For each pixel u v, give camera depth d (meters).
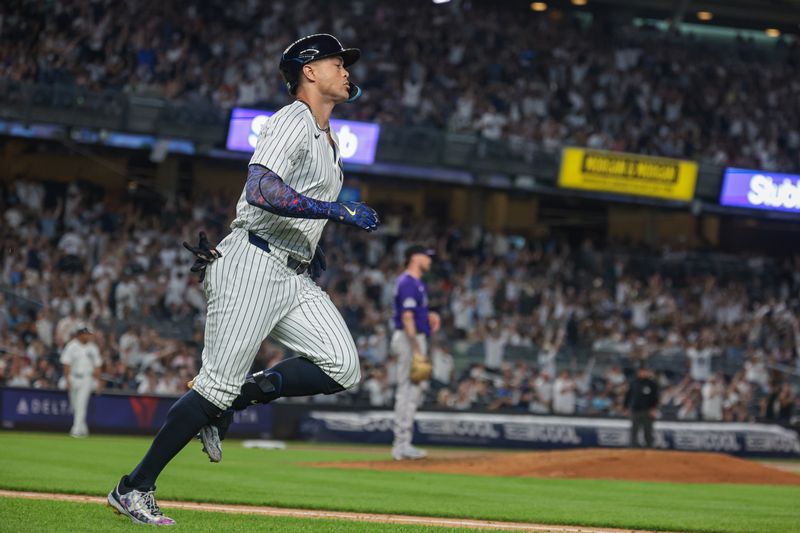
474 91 54.78
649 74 59.66
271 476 17.22
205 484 14.79
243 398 9.00
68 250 43.25
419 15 57.41
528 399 40.94
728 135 59.25
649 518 12.24
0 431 32.16
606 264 54.78
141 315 40.59
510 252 54.03
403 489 15.50
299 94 9.01
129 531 8.50
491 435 37.56
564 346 46.44
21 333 36.84
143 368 36.84
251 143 45.03
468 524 10.67
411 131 47.94
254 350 8.83
